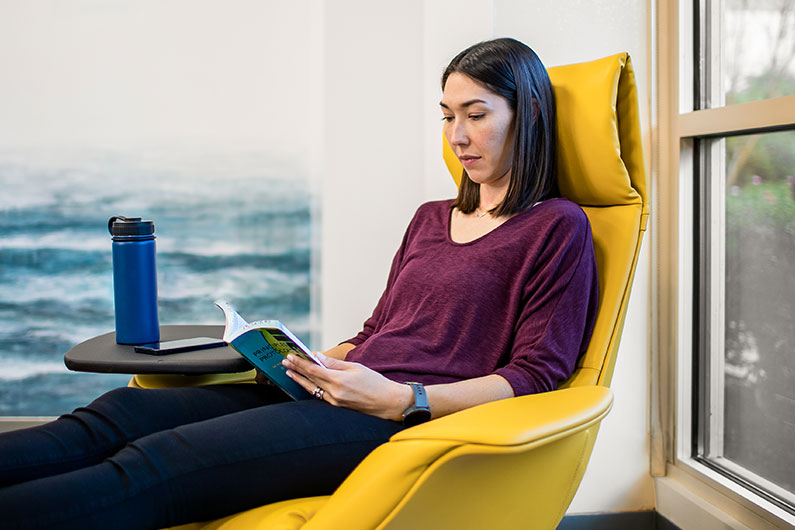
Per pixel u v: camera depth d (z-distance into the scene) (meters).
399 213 2.15
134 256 1.29
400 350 1.25
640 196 1.36
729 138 1.75
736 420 1.77
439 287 1.29
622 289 1.30
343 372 1.10
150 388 1.28
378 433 1.09
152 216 2.39
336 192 2.14
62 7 2.33
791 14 1.51
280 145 2.39
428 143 2.00
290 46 2.37
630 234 1.32
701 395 1.88
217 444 1.01
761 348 1.67
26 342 2.39
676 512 1.83
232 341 1.09
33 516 0.88
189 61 2.36
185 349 1.24
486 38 1.92
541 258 1.24
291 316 2.44
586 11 1.87
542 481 1.04
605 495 1.94
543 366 1.16
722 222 1.79
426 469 0.89
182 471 0.98
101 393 2.41
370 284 2.16
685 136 1.78
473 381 1.14
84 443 1.07
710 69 1.79
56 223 2.38
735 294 1.75
